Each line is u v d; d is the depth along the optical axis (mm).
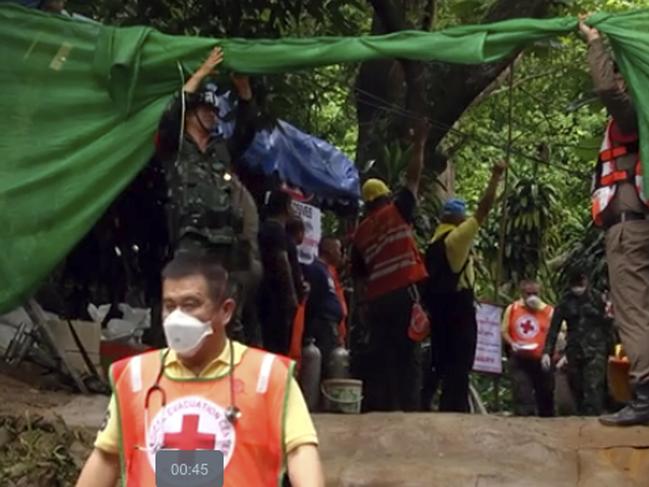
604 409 12516
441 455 7512
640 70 7820
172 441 4180
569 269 13484
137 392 4258
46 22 8297
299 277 9766
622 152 7859
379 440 7648
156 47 8203
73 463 7145
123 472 4250
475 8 16547
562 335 13836
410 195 10773
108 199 8219
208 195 7695
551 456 7410
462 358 11188
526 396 13094
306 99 12586
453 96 14695
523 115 20188
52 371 8914
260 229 9641
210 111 7863
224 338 4297
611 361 11273
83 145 8211
